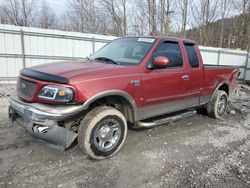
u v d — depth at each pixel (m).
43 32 11.07
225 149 4.07
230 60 16.84
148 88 3.83
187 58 4.64
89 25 24.53
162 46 4.18
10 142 3.88
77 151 3.69
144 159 3.56
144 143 4.15
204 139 4.51
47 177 2.98
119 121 3.58
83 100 3.04
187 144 4.22
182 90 4.52
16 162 3.28
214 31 24.52
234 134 4.88
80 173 3.11
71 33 11.79
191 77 4.68
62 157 3.49
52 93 2.98
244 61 17.39
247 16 25.20
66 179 2.96
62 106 2.99
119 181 2.96
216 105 5.72
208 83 5.29
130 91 3.56
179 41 4.59
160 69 4.04
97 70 3.34
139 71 3.70
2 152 3.54
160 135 4.59
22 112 3.14
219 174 3.22
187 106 4.84
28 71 3.41
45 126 2.98
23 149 3.67
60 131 3.07
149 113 4.02
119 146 3.65
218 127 5.31
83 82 3.07
